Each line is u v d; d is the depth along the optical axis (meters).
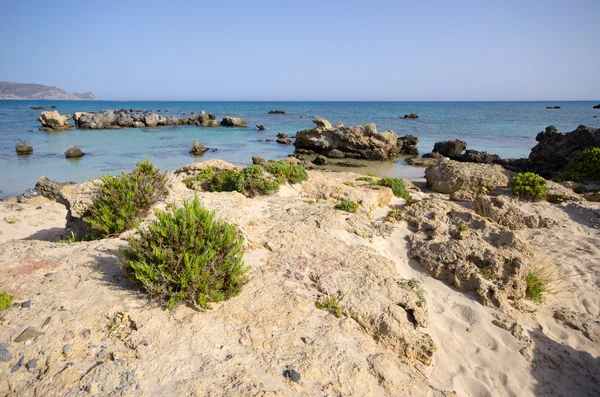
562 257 8.83
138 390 3.63
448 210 9.39
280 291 5.62
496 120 69.56
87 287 5.20
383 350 4.97
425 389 4.46
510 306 6.52
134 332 4.42
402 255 7.80
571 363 5.39
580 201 13.50
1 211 13.88
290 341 4.65
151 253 5.11
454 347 5.42
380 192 11.50
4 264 5.70
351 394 4.02
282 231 7.72
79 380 3.68
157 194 8.62
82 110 110.44
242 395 3.68
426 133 50.03
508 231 7.90
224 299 5.29
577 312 6.67
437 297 6.56
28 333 4.20
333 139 36.62
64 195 10.06
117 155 31.27
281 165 13.21
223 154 33.44
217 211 8.01
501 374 5.02
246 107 152.12
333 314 5.34
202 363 4.10
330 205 10.45
